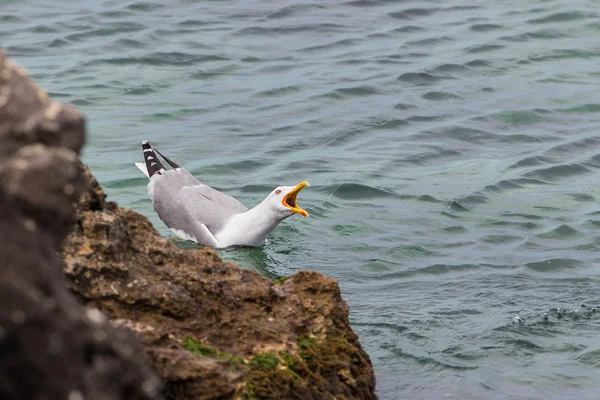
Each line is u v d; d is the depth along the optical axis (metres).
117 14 25.78
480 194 16.25
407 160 17.84
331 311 8.76
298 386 7.87
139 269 8.06
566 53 23.42
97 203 8.11
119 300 7.66
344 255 14.24
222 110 20.08
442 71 22.25
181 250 8.55
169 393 7.20
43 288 4.40
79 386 4.24
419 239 14.66
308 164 17.66
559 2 26.83
